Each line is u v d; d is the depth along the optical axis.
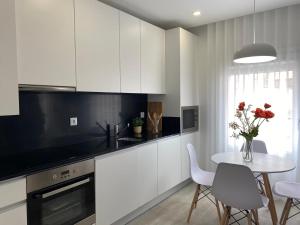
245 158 2.44
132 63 2.82
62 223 1.86
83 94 2.73
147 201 2.78
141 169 2.68
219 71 3.57
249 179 1.80
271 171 2.04
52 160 1.85
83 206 2.01
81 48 2.20
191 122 3.66
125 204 2.45
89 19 2.27
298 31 2.93
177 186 3.48
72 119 2.60
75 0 2.13
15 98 1.61
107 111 3.05
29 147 2.20
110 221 2.27
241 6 2.95
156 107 3.53
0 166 1.69
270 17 3.10
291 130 3.03
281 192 2.19
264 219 2.60
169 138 3.19
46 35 1.90
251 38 3.24
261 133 3.21
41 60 1.87
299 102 2.96
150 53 3.13
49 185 1.73
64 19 2.04
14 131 2.09
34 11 1.81
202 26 3.72
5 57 1.55
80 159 1.97
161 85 3.38
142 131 3.57
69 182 1.88
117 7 2.92
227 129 3.53
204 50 3.74
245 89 3.34
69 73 2.09
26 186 1.59
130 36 2.78
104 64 2.44
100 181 2.16
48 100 2.36
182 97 3.42
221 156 2.58
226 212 2.16
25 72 1.77
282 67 3.05
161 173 3.02
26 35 1.77
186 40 3.47
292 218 2.58
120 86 2.65
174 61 3.38
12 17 1.57
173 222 2.58
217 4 2.87
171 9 3.02
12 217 1.52
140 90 2.97
